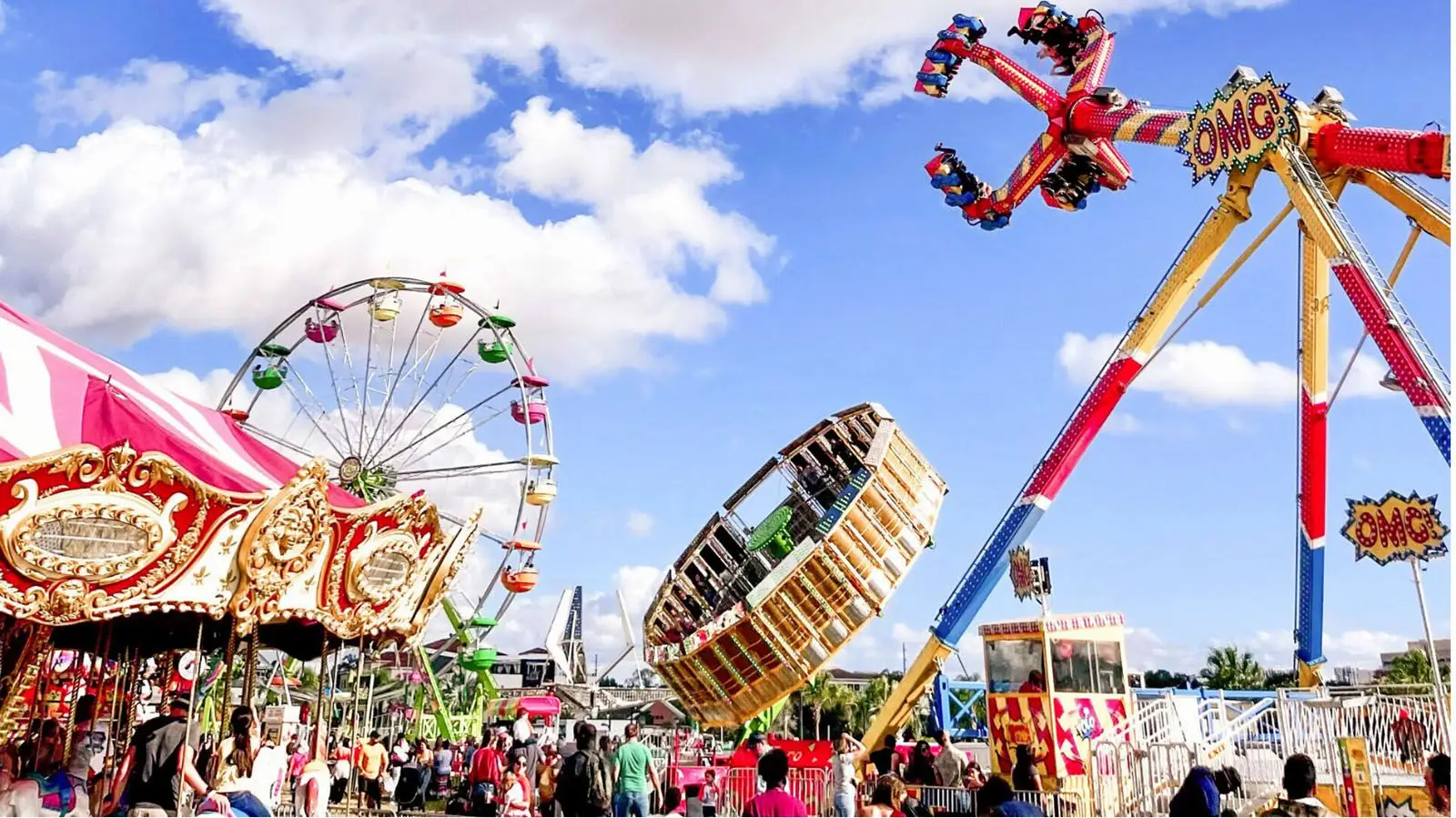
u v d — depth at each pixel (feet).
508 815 64.08
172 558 44.27
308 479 46.65
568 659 315.37
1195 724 76.13
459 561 60.13
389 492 149.59
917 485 125.08
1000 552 111.45
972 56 130.41
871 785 75.51
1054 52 125.29
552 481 155.02
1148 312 108.58
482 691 195.52
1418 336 74.95
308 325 153.69
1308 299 111.55
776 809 31.53
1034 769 44.11
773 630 116.47
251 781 47.16
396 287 155.22
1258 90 93.09
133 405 50.39
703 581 142.41
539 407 155.94
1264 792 62.85
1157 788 64.69
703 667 122.31
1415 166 81.51
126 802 38.75
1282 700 67.77
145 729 39.93
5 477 39.32
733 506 143.43
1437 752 58.90
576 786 51.29
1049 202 125.90
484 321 156.04
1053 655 75.61
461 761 108.58
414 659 195.72
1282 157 89.51
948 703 143.84
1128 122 111.45
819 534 115.96
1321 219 84.33
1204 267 104.12
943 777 73.10
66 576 41.68
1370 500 74.33
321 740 59.16
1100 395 108.68
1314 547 111.96
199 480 43.91
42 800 43.55
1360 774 58.85
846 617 117.80
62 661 85.81
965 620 112.06
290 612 49.29
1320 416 111.75
